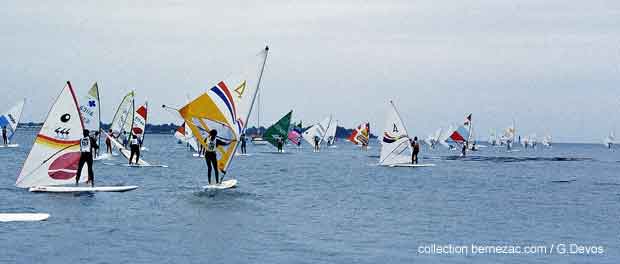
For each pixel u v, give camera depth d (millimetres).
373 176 42688
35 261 14539
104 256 15086
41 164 27844
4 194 26156
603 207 25844
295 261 14938
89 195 26562
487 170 53156
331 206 25125
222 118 30047
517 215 23172
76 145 28312
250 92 29984
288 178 39625
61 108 27969
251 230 18859
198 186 31859
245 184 34219
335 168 51625
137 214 21484
